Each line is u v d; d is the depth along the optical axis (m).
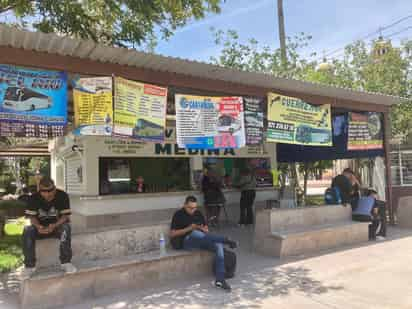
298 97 7.88
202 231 5.57
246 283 5.09
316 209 7.36
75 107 5.21
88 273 4.45
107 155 9.00
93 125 5.29
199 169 10.29
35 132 4.90
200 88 6.46
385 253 6.67
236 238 8.09
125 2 7.08
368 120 9.66
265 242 6.62
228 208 10.45
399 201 9.48
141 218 9.15
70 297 4.32
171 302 4.38
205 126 6.49
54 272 4.40
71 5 7.24
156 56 5.25
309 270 5.66
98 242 5.02
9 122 4.72
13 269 5.95
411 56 14.57
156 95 5.91
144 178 9.66
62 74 5.12
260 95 7.28
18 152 13.85
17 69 4.80
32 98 4.89
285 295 4.62
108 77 5.39
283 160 13.26
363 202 7.93
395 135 14.30
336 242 7.16
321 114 8.29
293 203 10.77
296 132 7.77
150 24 8.05
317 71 14.70
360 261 6.15
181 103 6.28
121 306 4.25
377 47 15.10
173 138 9.93
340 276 5.38
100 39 8.01
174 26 8.38
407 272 5.52
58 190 4.90
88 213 8.55
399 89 13.93
